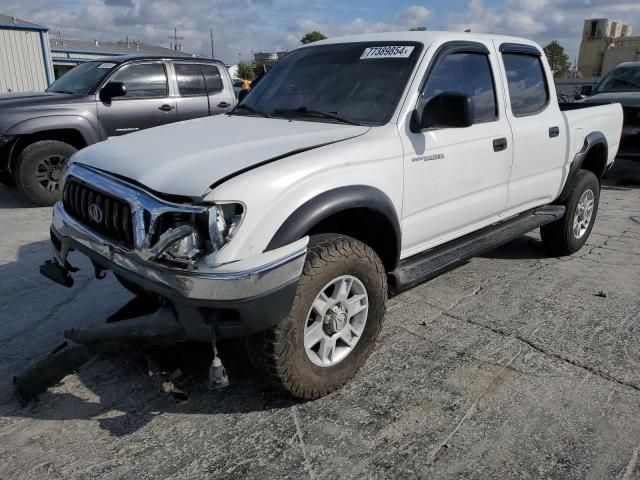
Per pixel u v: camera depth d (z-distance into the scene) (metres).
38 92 8.27
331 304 2.84
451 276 4.84
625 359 3.40
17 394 2.92
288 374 2.70
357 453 2.56
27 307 4.13
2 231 6.24
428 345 3.57
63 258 3.17
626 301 4.29
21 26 21.55
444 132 3.52
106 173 2.80
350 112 3.41
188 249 2.38
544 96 4.73
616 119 5.75
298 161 2.68
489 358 3.40
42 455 2.55
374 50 3.72
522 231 4.50
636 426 2.74
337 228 3.18
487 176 3.95
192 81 8.66
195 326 2.44
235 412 2.87
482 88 3.96
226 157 2.67
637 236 6.17
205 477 2.41
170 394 2.65
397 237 3.20
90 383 3.14
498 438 2.66
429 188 3.43
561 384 3.12
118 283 4.61
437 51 3.57
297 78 3.92
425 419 2.80
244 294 2.36
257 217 2.45
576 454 2.55
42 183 7.50
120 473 2.44
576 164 5.02
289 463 2.49
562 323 3.90
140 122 8.12
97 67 8.19
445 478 2.40
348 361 3.01
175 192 2.44
